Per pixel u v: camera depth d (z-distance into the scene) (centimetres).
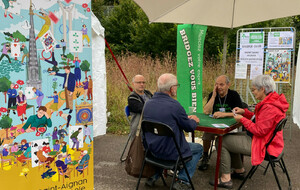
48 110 259
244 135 339
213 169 409
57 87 263
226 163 339
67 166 279
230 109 400
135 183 365
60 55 262
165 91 304
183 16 432
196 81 502
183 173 321
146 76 923
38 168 259
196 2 395
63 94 268
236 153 343
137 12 1474
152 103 303
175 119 294
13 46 233
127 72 898
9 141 239
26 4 237
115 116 693
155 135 296
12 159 242
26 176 252
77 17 271
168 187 353
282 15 422
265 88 309
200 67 501
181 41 492
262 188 348
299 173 395
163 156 298
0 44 226
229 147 333
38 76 250
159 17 419
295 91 697
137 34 1405
